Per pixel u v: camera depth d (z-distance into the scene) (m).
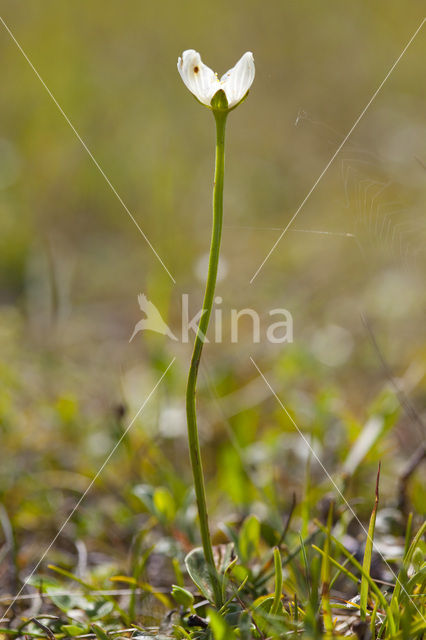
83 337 4.39
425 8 7.54
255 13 7.84
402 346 3.77
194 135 6.63
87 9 7.84
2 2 7.60
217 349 3.91
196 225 5.57
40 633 1.80
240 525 2.35
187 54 1.44
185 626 1.72
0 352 3.84
